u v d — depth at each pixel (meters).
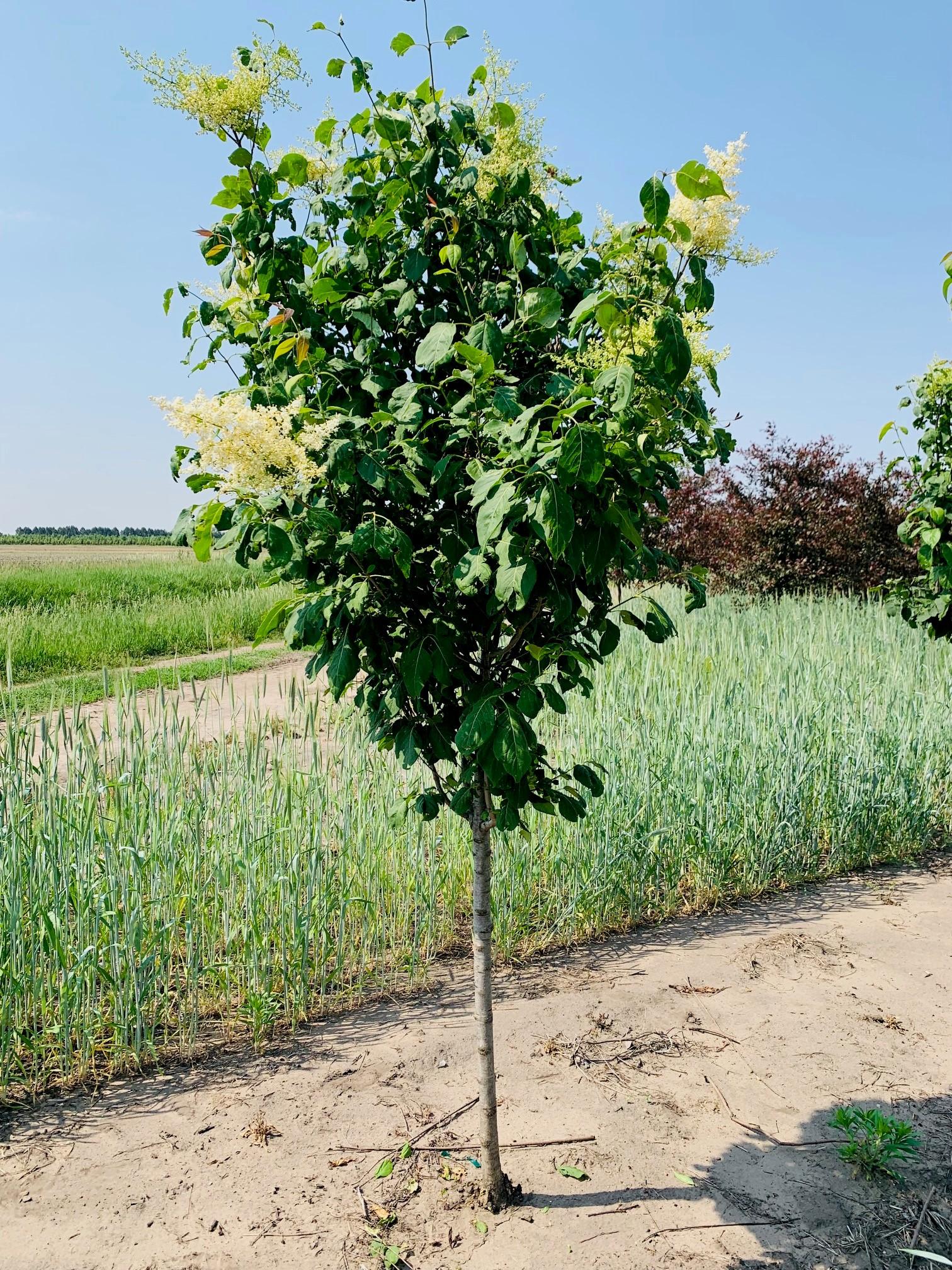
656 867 4.89
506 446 2.01
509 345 2.32
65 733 3.99
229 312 2.50
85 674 11.34
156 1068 3.46
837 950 4.43
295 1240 2.53
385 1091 3.27
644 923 4.82
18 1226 2.58
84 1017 3.43
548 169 2.62
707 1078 3.35
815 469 13.93
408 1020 3.80
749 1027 3.70
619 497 2.09
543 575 2.14
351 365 2.35
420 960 4.26
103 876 3.65
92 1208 2.66
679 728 5.40
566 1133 3.02
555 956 4.42
